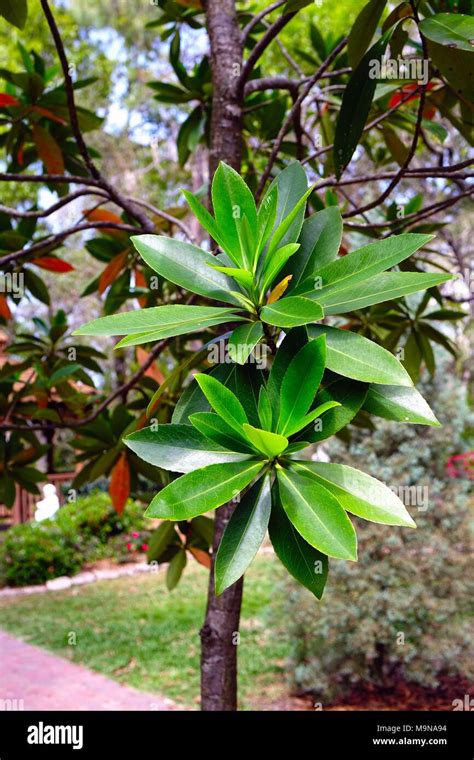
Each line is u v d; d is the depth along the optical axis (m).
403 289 0.52
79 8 9.59
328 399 0.56
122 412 1.60
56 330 1.79
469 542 3.43
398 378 0.49
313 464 0.53
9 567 6.73
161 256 0.62
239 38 1.34
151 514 0.47
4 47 9.87
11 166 1.61
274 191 0.58
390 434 3.40
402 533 3.32
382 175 1.11
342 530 0.47
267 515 0.53
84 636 4.98
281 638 3.81
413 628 3.27
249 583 6.14
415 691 3.59
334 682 3.43
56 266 1.67
